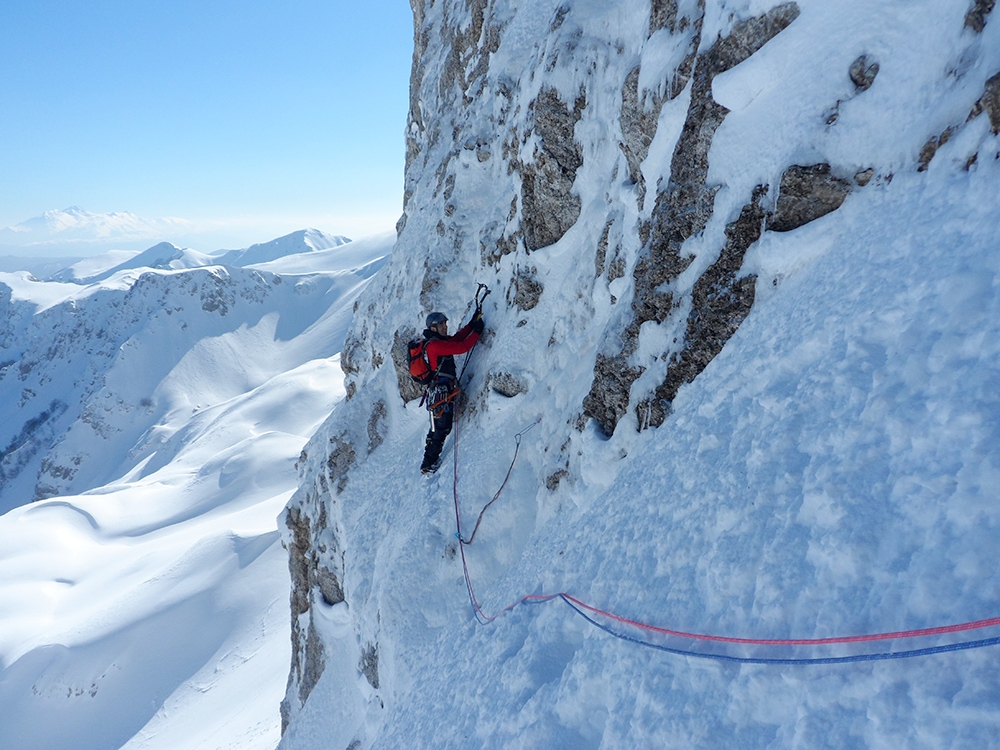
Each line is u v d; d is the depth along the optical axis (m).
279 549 41.69
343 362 10.53
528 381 5.67
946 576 1.60
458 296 7.50
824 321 2.62
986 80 2.28
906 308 2.25
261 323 196.88
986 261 2.04
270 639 33.59
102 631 38.56
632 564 2.91
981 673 1.43
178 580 41.75
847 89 2.88
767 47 3.26
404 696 4.91
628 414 3.97
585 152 5.41
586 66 5.30
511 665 3.36
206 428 115.19
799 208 3.05
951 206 2.32
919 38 2.61
